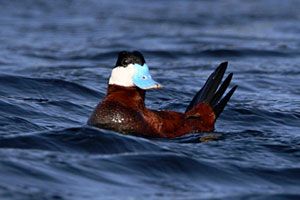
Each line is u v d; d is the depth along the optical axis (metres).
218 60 20.48
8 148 10.30
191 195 9.11
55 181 9.08
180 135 11.57
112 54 21.03
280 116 13.60
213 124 12.00
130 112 11.39
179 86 16.48
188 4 30.48
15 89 15.02
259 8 29.72
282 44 22.67
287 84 17.17
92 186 9.09
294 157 10.93
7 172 9.09
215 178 9.86
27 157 9.71
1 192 8.48
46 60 20.14
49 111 13.31
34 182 8.95
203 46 22.12
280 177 10.05
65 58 20.50
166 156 10.16
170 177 9.75
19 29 24.95
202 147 11.02
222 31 25.20
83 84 15.70
